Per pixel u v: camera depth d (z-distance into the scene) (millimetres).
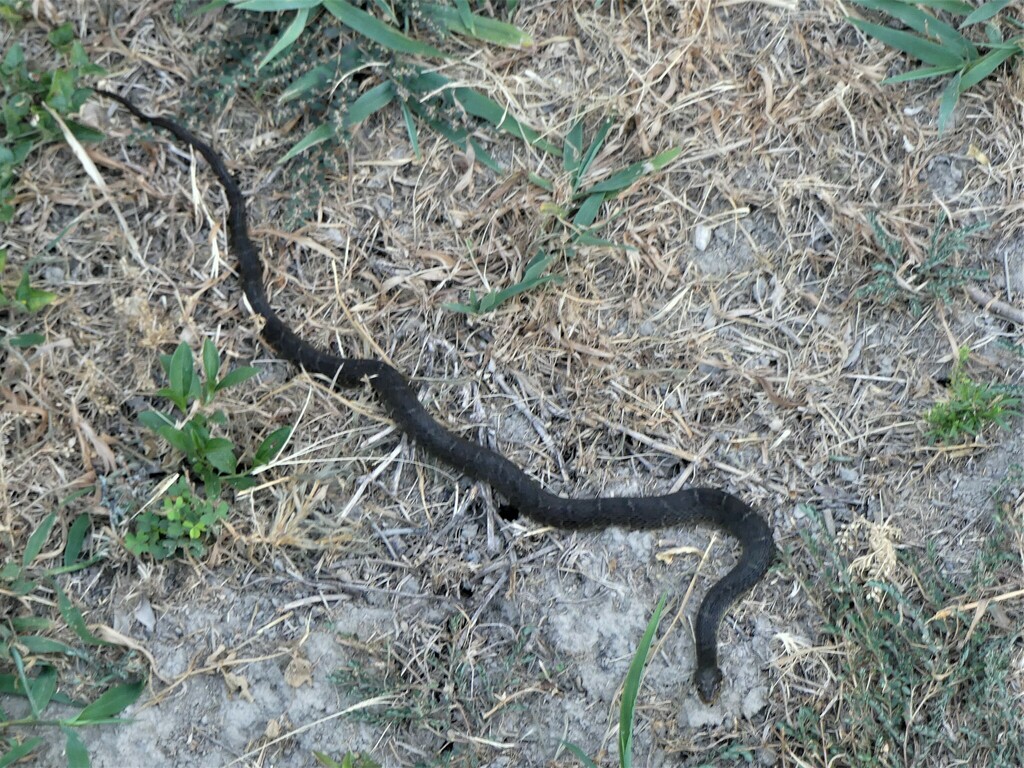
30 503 4270
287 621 4219
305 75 4715
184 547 4188
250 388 4531
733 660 4277
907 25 4941
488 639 4270
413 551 4383
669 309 4734
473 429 4586
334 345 4672
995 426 4504
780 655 4273
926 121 4883
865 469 4535
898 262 4660
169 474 4340
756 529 4348
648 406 4613
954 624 4262
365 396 4578
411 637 4246
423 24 4844
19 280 4508
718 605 4234
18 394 4375
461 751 4125
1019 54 4836
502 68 4934
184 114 4793
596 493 4516
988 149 4828
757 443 4582
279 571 4270
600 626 4312
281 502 4324
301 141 4707
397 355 4672
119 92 4828
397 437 4543
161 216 4703
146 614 4168
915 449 4527
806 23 4965
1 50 4793
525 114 4879
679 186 4836
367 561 4344
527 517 4449
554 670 4234
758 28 4984
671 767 4160
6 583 4074
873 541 4328
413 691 4152
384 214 4805
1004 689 4133
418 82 4809
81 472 4328
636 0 4988
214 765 4051
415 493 4484
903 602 4242
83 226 4652
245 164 4812
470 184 4840
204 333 4586
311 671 4152
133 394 4453
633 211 4812
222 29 4816
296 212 4727
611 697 4230
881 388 4633
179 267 4660
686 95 4906
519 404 4613
